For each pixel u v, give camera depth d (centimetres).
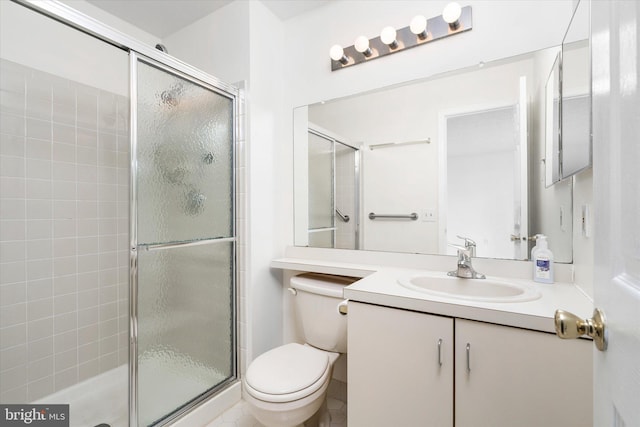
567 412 80
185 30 203
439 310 96
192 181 159
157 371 142
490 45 139
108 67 184
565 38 112
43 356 157
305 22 191
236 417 158
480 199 143
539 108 129
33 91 154
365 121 172
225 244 176
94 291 179
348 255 177
